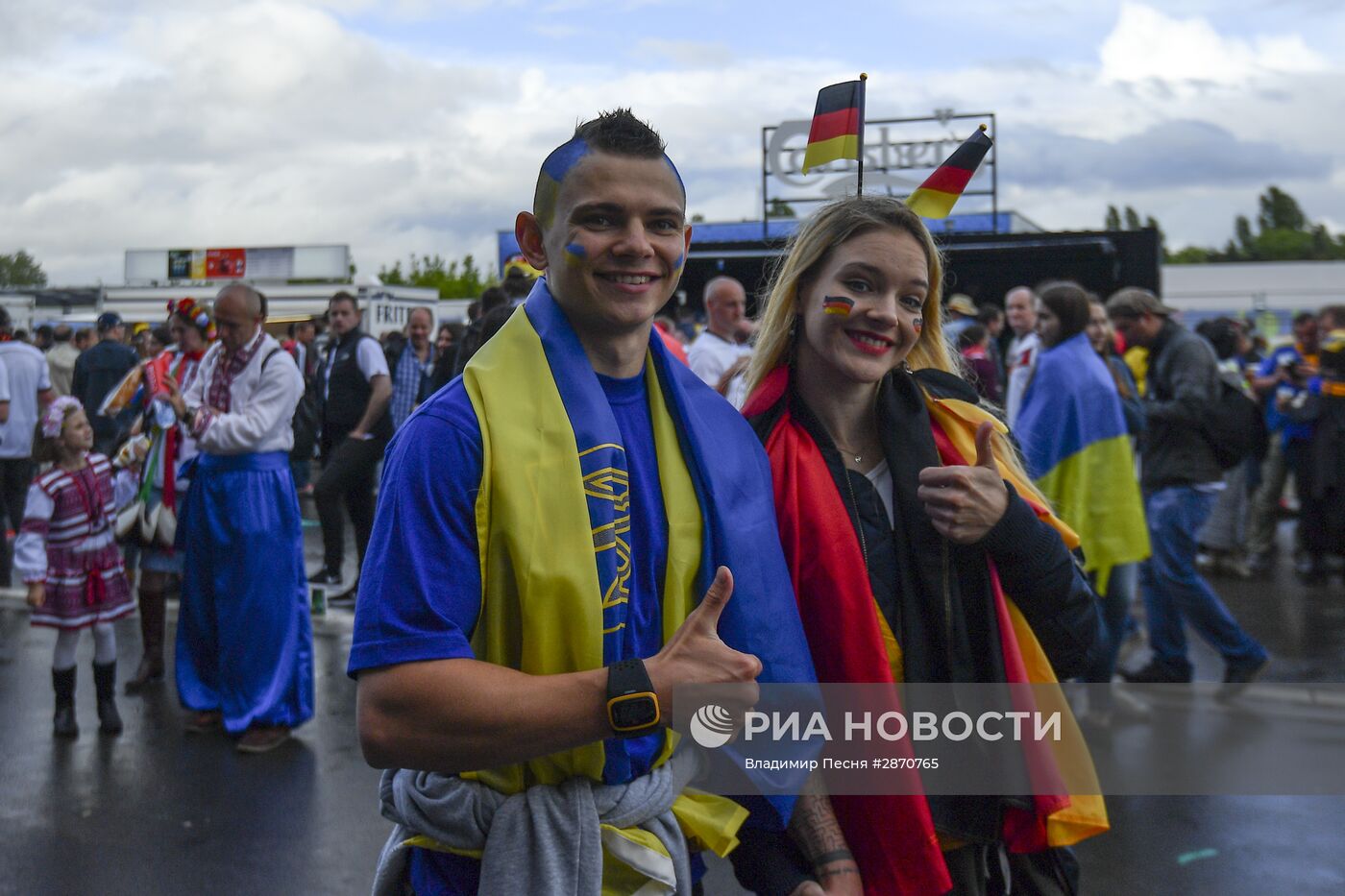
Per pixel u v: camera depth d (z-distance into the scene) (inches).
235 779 169.6
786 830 71.1
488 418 59.9
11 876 137.9
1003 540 71.0
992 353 339.9
